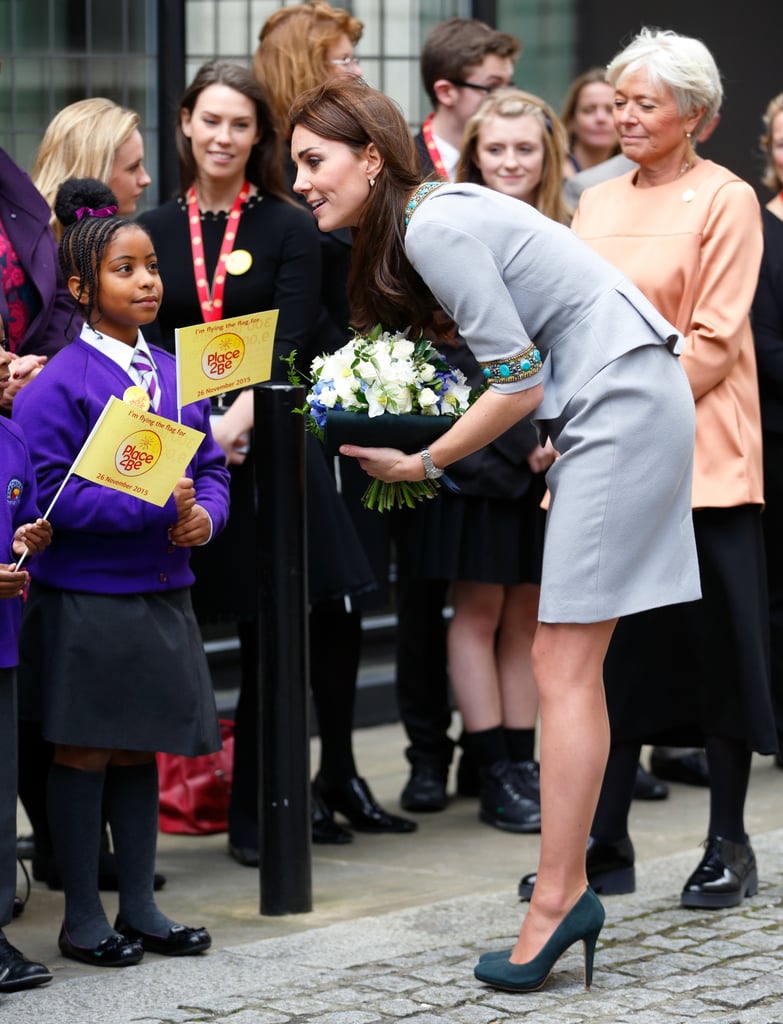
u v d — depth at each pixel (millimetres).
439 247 10562
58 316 13797
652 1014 10594
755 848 14977
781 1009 10711
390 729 21203
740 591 13203
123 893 12281
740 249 13227
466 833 16188
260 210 14883
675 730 13734
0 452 11180
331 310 16016
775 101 17297
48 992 11180
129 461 11305
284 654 13211
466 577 15828
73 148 14438
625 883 13609
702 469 13227
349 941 12328
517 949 11141
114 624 11891
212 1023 10430
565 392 10961
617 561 10969
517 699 16641
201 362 12008
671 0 23453
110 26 18938
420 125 21641
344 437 11070
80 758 12055
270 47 15750
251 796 15094
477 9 22109
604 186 14062
